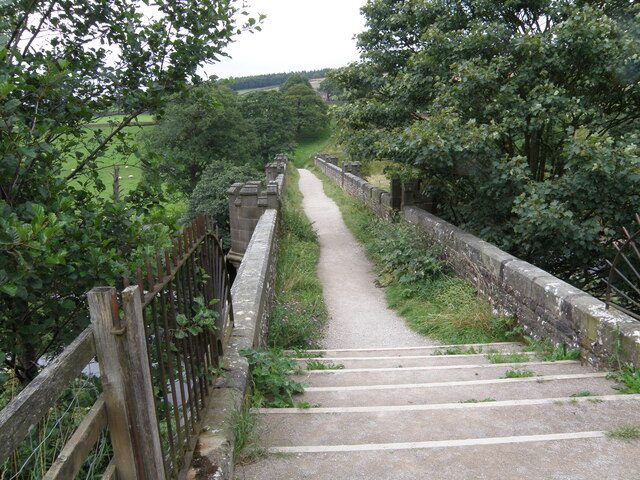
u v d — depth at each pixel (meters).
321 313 7.57
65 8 3.31
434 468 2.52
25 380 2.92
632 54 7.25
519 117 7.70
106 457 2.15
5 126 2.30
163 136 24.33
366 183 17.44
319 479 2.45
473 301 7.10
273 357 4.43
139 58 3.57
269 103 50.31
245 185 12.38
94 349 1.70
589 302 4.67
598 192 6.81
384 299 8.64
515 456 2.60
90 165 3.31
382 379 4.53
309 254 11.25
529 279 5.71
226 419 2.72
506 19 9.22
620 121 8.38
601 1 8.42
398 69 11.19
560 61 7.54
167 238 2.98
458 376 4.50
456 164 8.29
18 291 2.19
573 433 2.80
